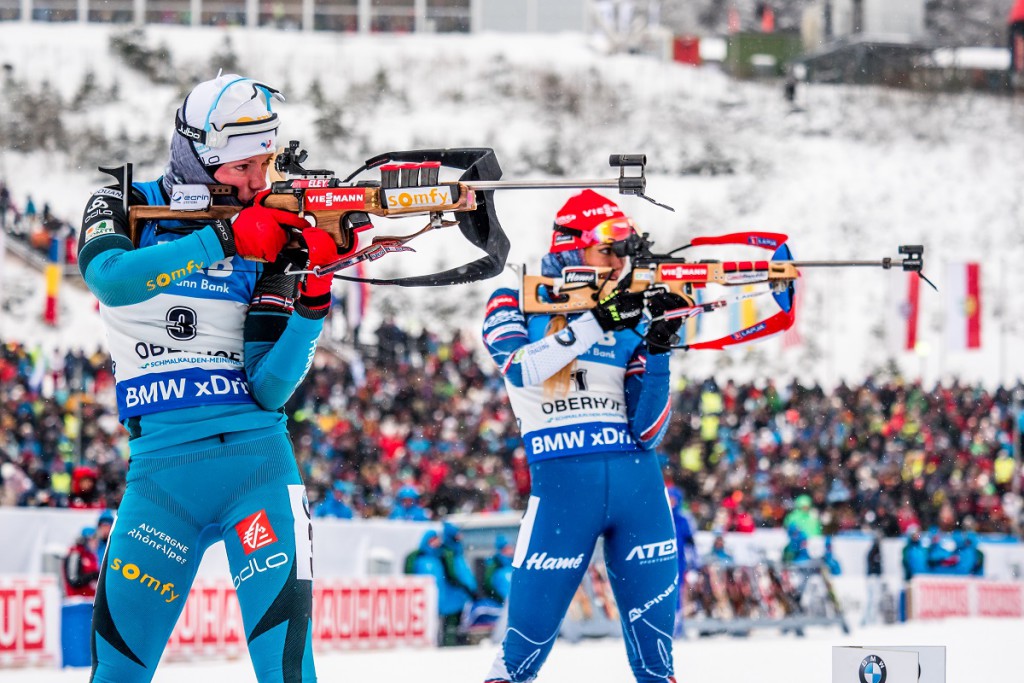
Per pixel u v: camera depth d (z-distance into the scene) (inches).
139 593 438.6
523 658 559.8
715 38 6486.2
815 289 4057.6
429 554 1477.6
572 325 540.4
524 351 545.6
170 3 5408.5
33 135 4153.5
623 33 5639.8
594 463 555.5
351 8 5605.3
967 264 2935.5
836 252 4254.4
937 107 5369.1
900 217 4500.5
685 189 4490.7
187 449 442.6
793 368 3668.8
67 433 2158.0
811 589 1728.6
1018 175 4857.3
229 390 451.2
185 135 458.0
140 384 449.7
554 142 4557.1
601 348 565.6
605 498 555.2
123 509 447.8
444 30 5669.3
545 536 557.0
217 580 1275.8
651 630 563.2
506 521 1533.0
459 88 4948.3
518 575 563.2
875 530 2468.0
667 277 537.0
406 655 1022.4
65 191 3924.7
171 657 1229.7
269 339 458.6
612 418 561.9
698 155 4687.5
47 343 3026.6
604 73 5231.3
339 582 1355.8
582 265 567.8
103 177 4025.6
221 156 454.9
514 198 4237.2
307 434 2324.1
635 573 560.7
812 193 4574.3
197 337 451.2
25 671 1064.8
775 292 539.2
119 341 454.3
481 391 2613.2
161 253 433.1
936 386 2918.3
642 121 4884.4
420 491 2149.4
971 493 2620.6
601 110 4913.9
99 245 443.5
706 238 546.0
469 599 1478.8
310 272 441.1
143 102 4534.9
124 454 2123.5
